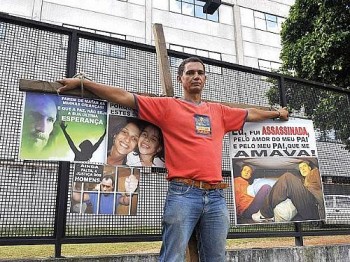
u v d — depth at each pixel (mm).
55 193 2877
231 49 19250
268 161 3475
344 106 4543
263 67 19719
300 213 3521
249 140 3439
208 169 2227
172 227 2115
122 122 2807
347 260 3859
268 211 3408
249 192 3365
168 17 17953
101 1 16297
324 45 7797
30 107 2590
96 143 2713
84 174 2846
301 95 4309
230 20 19797
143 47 3537
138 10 17078
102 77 3287
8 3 14406
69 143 2646
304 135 3674
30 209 2766
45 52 3129
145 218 3080
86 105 2738
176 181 2201
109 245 5055
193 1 18922
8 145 2799
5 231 2658
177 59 3678
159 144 2859
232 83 3918
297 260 3586
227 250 3336
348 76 7703
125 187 2947
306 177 3604
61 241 2789
